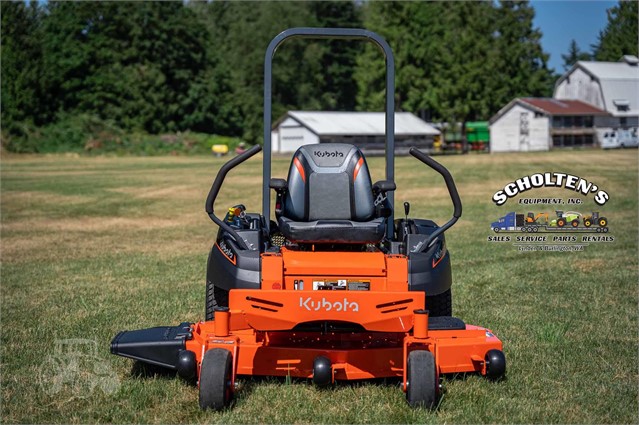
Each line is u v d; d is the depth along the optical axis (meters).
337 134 68.81
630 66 82.88
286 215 6.29
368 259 5.87
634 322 8.10
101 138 76.00
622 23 84.88
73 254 13.59
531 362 6.58
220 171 6.06
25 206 23.55
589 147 79.25
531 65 89.94
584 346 7.12
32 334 7.54
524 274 11.12
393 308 5.38
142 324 7.96
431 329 5.96
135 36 84.00
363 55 82.62
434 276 6.12
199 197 26.81
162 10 85.56
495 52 82.94
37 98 76.62
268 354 5.84
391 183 6.50
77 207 23.27
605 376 6.23
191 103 85.19
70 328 7.78
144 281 10.63
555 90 87.31
